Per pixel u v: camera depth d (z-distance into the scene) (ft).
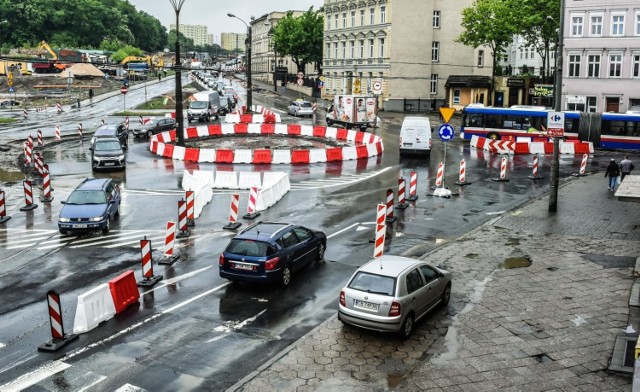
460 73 258.78
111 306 43.96
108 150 112.88
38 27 561.02
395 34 244.42
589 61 180.75
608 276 50.98
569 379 33.47
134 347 38.70
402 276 39.75
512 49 302.86
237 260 48.96
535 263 55.11
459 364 35.60
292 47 336.90
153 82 432.25
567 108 185.88
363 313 39.09
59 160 125.18
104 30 611.47
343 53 280.72
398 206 81.05
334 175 107.14
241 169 113.50
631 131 140.87
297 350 37.70
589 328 40.27
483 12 214.90
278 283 50.67
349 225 71.51
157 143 132.05
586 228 68.69
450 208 81.10
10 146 142.72
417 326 41.32
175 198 87.56
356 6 264.93
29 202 82.17
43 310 45.47
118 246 63.57
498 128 151.84
